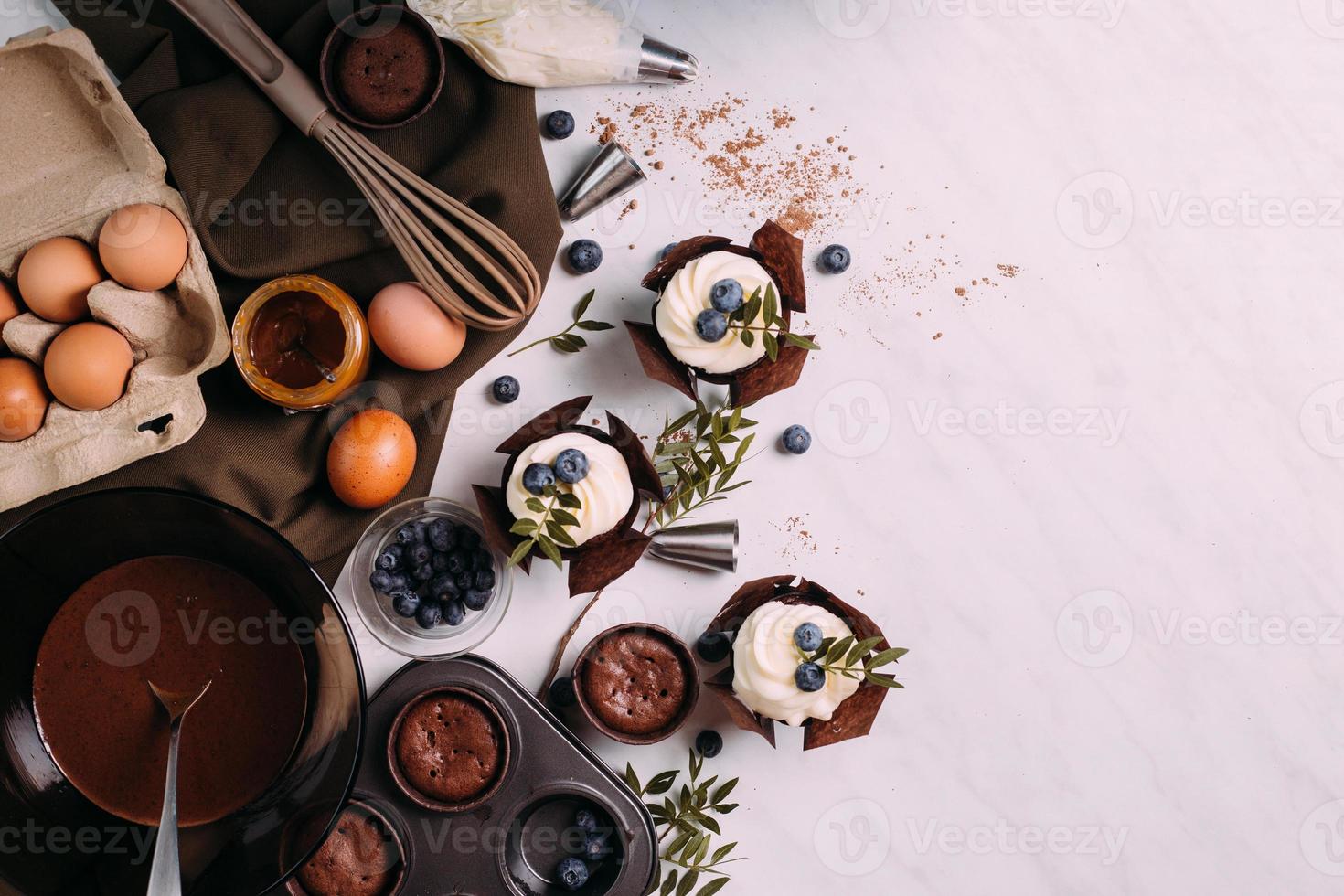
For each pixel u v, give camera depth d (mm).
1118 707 1188
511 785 1104
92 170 1078
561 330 1161
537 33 1106
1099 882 1185
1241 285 1198
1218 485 1195
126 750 1055
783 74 1170
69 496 1093
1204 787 1191
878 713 1176
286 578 1042
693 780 1119
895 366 1179
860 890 1172
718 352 1091
